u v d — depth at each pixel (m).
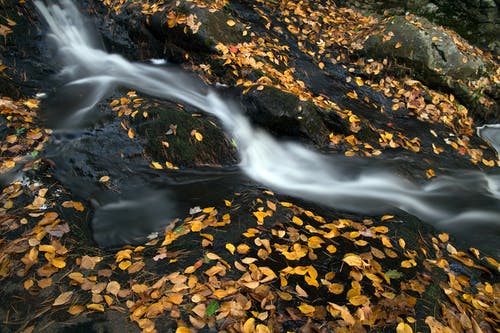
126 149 4.67
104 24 7.14
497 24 8.91
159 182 4.51
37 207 3.88
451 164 5.86
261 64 6.46
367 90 7.16
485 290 3.51
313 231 3.76
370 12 9.70
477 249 4.21
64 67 6.46
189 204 4.18
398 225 4.11
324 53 7.75
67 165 4.43
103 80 6.22
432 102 7.01
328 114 5.78
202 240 3.49
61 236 3.58
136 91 5.78
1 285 3.05
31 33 6.48
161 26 6.61
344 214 4.31
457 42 7.46
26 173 4.24
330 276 3.21
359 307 2.93
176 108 5.36
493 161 6.21
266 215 3.90
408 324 2.87
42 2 6.83
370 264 3.39
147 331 2.65
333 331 2.72
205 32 6.39
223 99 6.05
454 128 6.73
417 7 9.55
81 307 2.86
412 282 3.31
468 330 2.96
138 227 3.86
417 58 7.18
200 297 2.87
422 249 3.83
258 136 5.67
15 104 5.20
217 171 4.93
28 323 2.75
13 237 3.51
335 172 5.29
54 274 3.17
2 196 3.97
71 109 5.40
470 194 5.27
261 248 3.44
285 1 8.71
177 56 6.67
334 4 9.58
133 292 2.99
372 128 6.03
